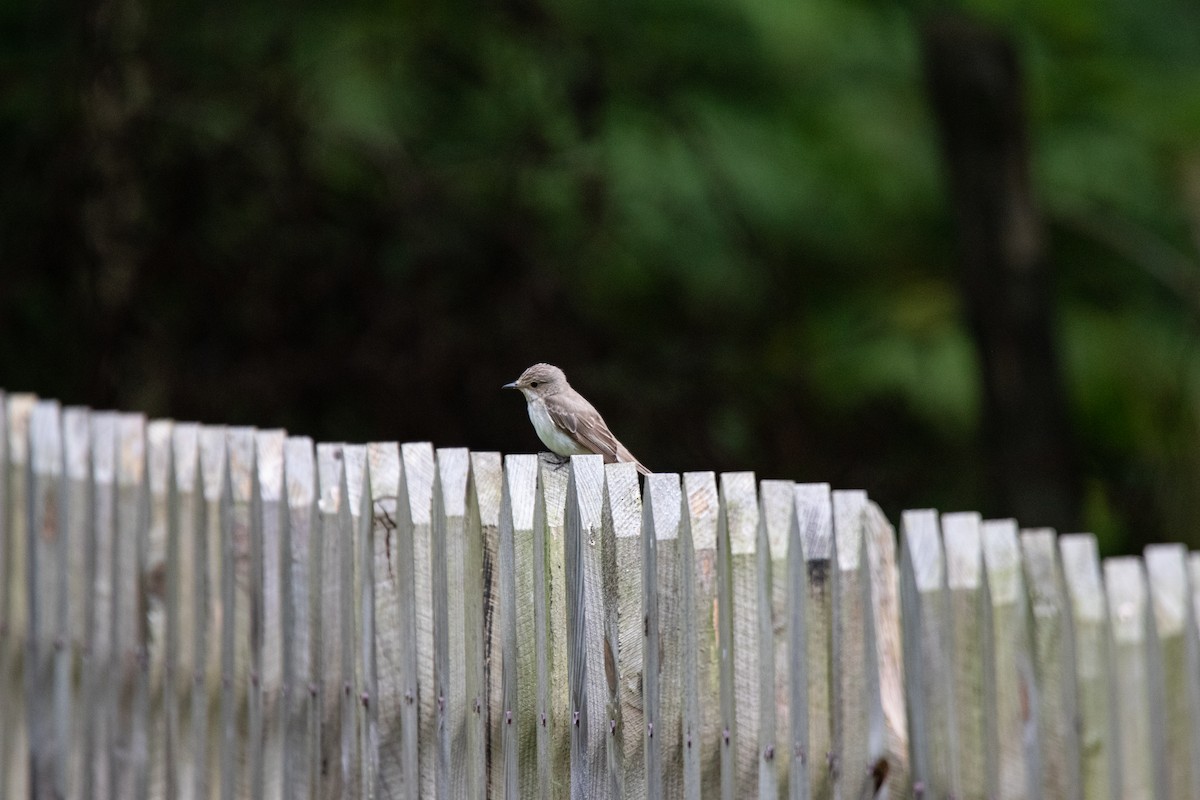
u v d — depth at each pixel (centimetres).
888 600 486
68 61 1650
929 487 1750
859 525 491
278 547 691
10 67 1772
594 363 1694
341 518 652
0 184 1672
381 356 1638
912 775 477
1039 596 466
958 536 478
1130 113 1745
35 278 1662
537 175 1728
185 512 748
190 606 750
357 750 646
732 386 1736
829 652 492
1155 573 458
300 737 680
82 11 1622
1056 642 464
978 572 473
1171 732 450
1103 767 455
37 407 859
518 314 1659
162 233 1645
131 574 787
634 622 534
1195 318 1736
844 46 1769
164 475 767
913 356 1758
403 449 627
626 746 532
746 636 506
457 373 1648
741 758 506
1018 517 1521
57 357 1689
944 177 1573
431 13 1767
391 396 1647
